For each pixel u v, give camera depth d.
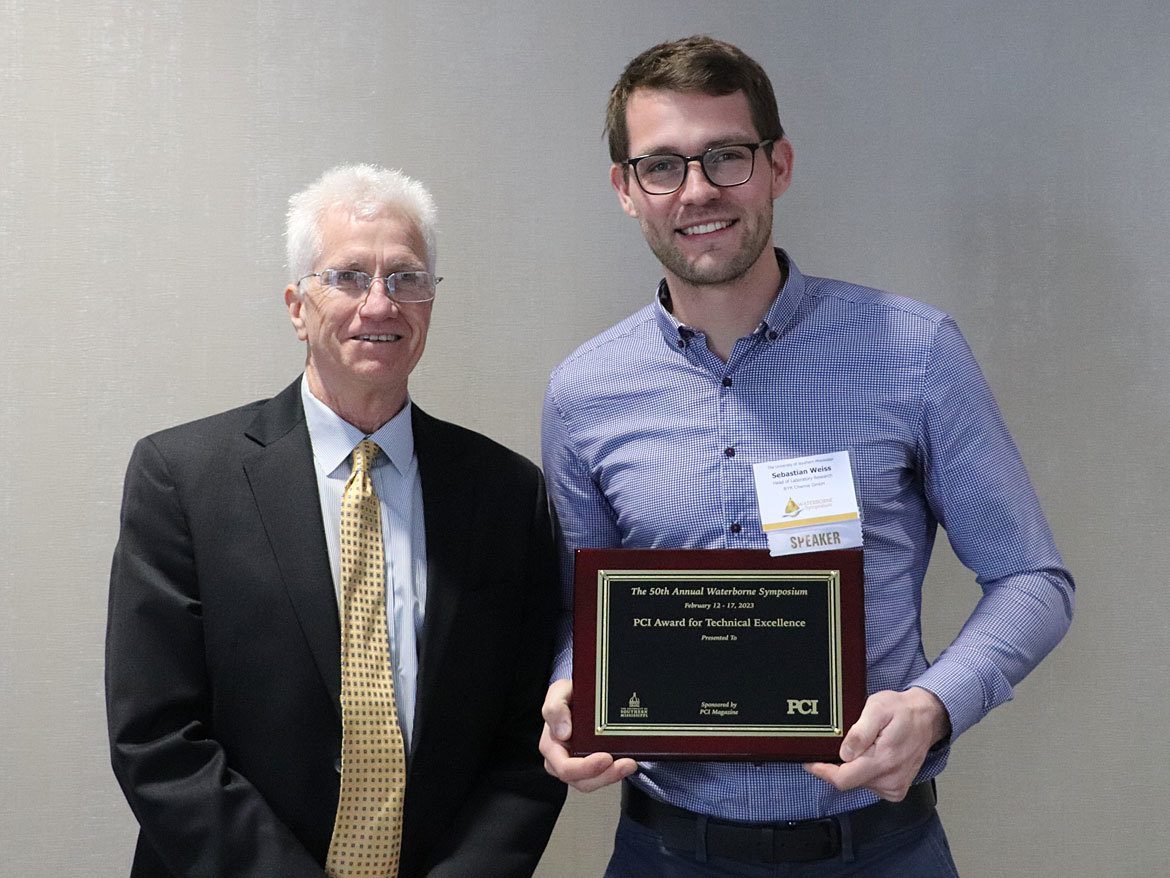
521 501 1.96
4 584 2.34
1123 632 2.51
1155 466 2.52
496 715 1.90
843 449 1.79
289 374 2.41
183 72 2.38
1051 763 2.51
